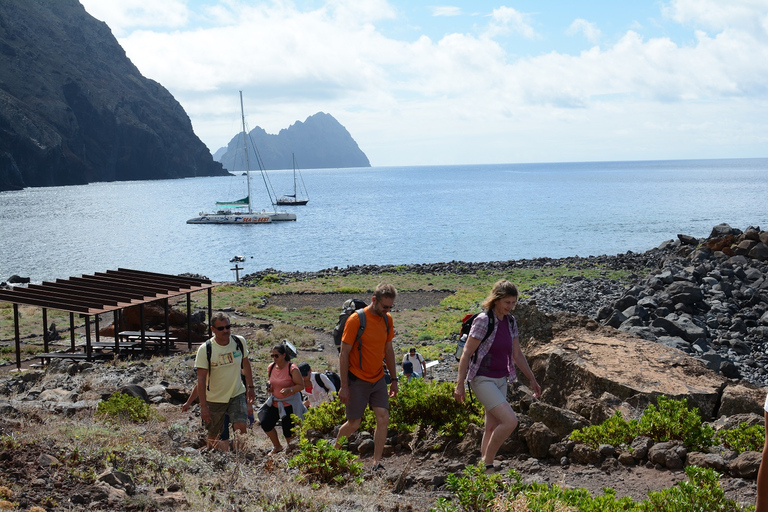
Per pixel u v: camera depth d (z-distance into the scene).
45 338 22.11
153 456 6.31
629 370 9.95
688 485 5.10
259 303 37.94
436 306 37.38
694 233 84.38
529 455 7.55
